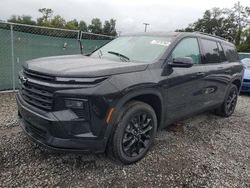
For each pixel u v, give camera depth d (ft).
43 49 25.45
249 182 10.34
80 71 9.12
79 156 11.19
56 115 8.89
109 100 9.23
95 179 9.73
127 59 12.20
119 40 15.15
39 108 9.50
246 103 25.66
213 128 16.53
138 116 10.75
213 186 9.87
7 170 9.85
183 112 13.46
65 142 9.04
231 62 18.42
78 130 9.06
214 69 15.51
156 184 9.73
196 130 15.83
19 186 8.98
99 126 9.29
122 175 10.12
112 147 10.07
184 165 11.25
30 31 24.36
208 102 15.71
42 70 9.50
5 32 22.81
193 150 12.83
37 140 9.76
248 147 13.83
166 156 11.92
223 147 13.56
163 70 11.64
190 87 13.35
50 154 11.17
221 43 17.70
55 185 9.18
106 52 13.99
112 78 9.48
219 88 16.69
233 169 11.25
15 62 23.73
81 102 8.87
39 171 9.93
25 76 10.34
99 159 11.11
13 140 12.35
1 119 15.37
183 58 11.48
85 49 28.22
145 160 11.38
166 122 12.51
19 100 10.73
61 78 8.91
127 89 9.72
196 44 14.65
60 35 26.35
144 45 13.19
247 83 29.32
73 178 9.68
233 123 18.04
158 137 14.07
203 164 11.46
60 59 11.50
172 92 12.14
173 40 12.93
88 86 8.92
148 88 10.69
